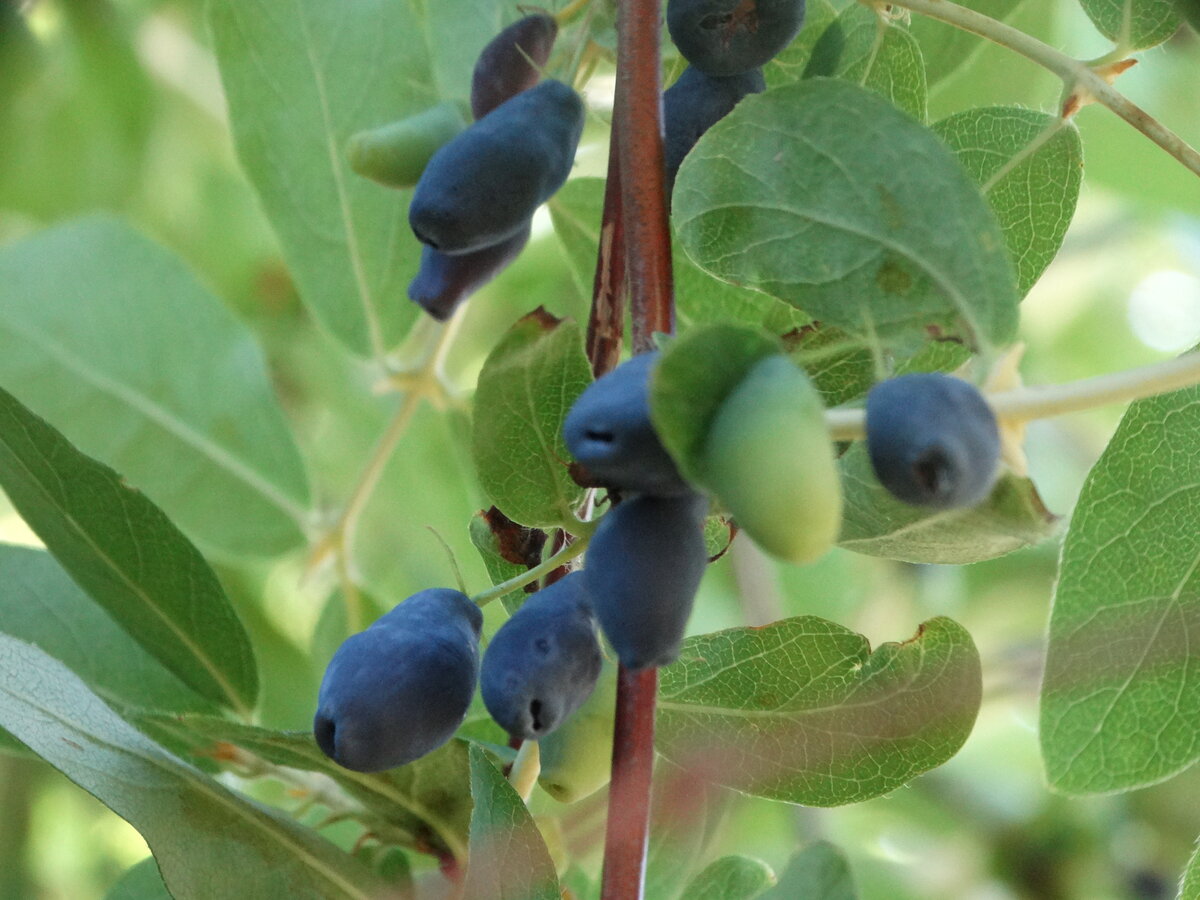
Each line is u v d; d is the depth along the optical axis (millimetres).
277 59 371
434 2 370
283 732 309
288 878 302
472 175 298
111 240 403
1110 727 311
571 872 342
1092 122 469
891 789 311
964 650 309
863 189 279
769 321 305
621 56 294
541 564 292
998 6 356
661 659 259
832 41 323
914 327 279
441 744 281
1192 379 269
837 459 282
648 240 288
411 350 403
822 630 308
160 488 397
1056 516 270
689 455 250
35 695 296
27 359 399
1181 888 326
